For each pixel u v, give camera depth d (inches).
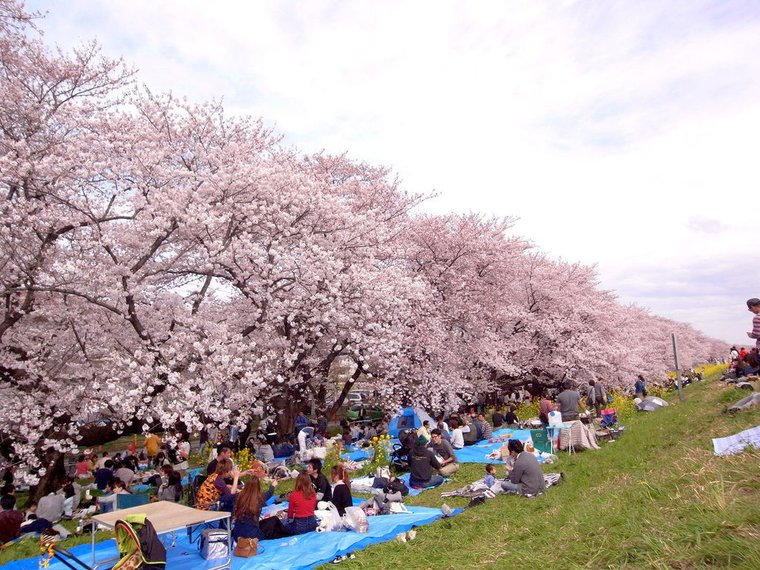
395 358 721.6
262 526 319.6
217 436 840.9
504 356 1055.6
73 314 513.7
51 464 517.0
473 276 1024.2
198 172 573.0
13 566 301.7
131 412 486.9
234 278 575.5
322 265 584.7
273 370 604.7
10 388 523.5
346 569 264.8
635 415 713.0
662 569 152.3
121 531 249.8
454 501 400.2
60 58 564.7
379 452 577.0
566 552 195.0
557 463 476.4
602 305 1398.9
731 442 281.7
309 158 982.4
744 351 626.2
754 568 132.3
